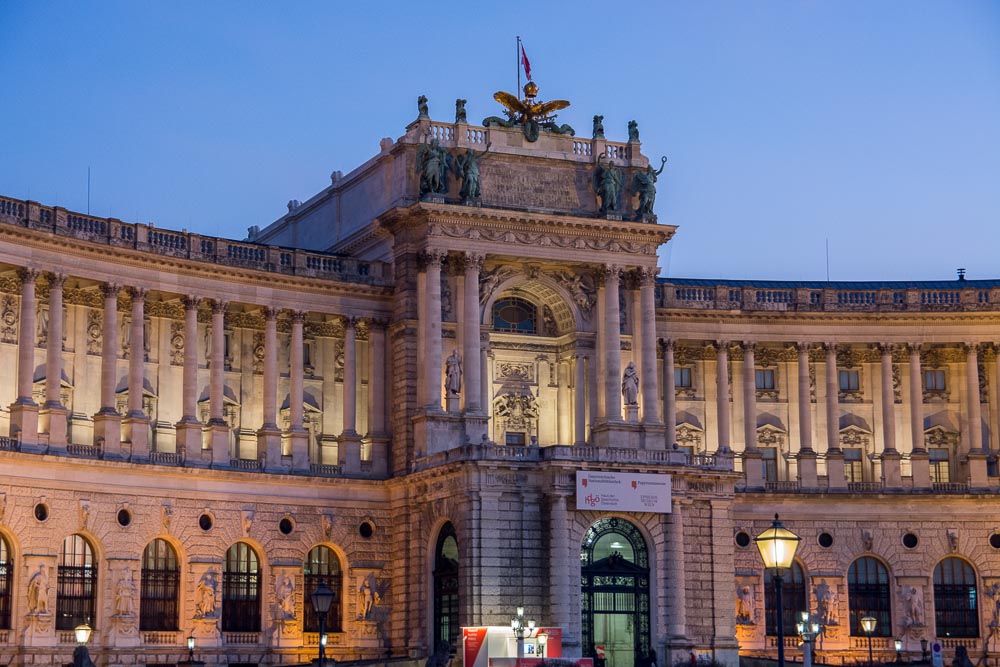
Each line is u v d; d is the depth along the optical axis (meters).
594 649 101.31
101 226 99.19
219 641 100.62
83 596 96.00
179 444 101.94
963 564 117.00
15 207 94.88
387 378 110.31
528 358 113.31
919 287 122.56
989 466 119.00
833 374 118.94
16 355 97.38
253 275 105.56
